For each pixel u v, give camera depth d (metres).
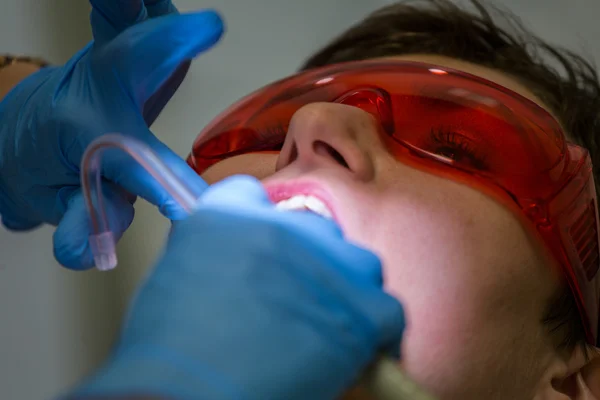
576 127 1.14
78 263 0.78
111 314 1.43
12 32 1.44
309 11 1.56
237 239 0.53
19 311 1.42
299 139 0.73
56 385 1.41
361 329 0.52
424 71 0.84
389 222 0.73
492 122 0.81
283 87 0.90
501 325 0.78
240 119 0.92
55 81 0.91
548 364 0.85
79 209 0.81
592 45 1.50
